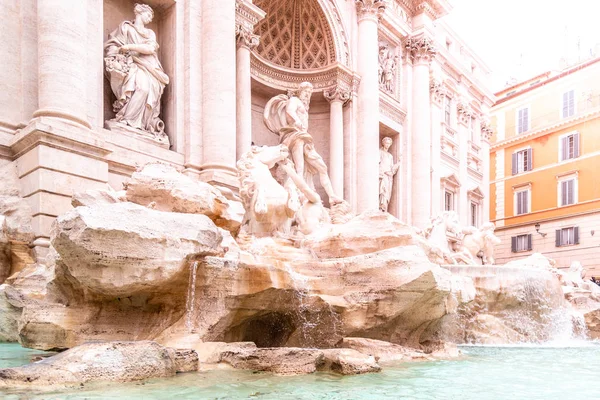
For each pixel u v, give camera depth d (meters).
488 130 45.00
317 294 8.90
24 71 13.59
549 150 45.72
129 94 15.98
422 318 9.61
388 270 9.16
